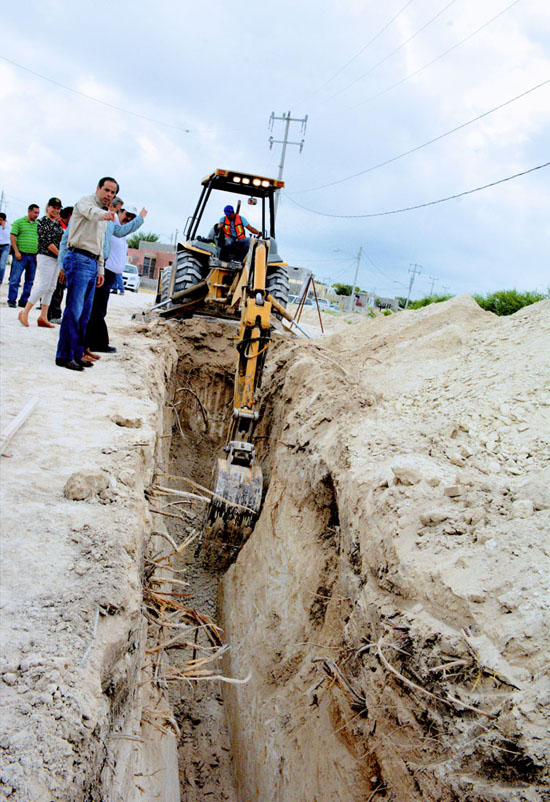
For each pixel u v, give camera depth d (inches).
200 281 407.5
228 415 409.4
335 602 189.6
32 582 111.7
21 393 215.8
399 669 130.7
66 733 82.7
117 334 381.4
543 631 111.9
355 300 2011.6
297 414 302.5
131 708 123.8
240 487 247.9
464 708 112.8
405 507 162.1
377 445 210.2
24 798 72.7
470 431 207.9
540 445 187.0
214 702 268.5
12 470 153.5
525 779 97.7
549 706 101.1
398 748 126.7
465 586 129.0
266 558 269.0
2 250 512.1
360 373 346.0
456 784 107.8
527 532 137.6
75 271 249.4
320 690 185.8
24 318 342.6
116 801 101.9
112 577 117.6
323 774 162.9
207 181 392.5
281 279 427.8
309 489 243.0
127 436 189.6
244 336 262.5
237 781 230.5
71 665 94.3
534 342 283.4
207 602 313.0
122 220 313.0
